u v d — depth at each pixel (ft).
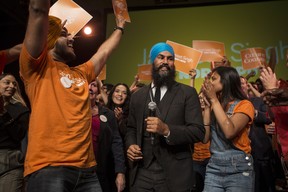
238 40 23.90
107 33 26.25
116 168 11.57
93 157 7.02
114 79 24.86
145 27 25.31
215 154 9.42
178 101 9.57
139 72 19.06
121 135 13.12
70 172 6.43
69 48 7.60
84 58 26.78
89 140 6.89
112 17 26.37
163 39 24.94
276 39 23.34
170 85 9.85
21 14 25.29
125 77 24.77
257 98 14.15
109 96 14.46
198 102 9.70
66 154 6.42
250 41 23.72
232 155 9.16
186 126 9.23
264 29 23.65
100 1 26.17
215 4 24.64
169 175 9.05
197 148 14.02
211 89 9.45
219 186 9.24
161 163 9.18
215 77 10.09
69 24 9.41
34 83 6.71
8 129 10.84
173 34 24.88
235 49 23.85
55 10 9.50
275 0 23.75
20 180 10.96
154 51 10.29
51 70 6.87
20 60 6.66
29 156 6.48
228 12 24.38
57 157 6.38
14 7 24.61
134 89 15.98
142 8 25.54
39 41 6.42
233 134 8.92
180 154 9.23
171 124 9.39
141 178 9.33
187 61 15.07
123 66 24.98
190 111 9.48
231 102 9.73
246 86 14.96
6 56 8.17
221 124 9.02
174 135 8.89
